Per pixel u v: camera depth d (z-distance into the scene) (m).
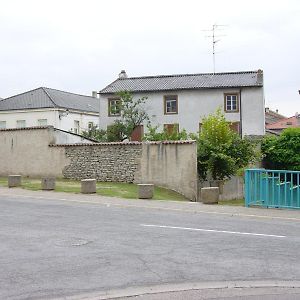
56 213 13.62
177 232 10.71
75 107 51.34
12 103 50.16
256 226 11.84
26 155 25.52
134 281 6.87
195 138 24.09
